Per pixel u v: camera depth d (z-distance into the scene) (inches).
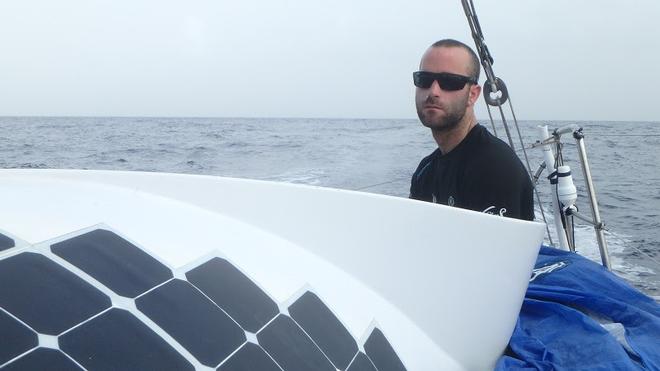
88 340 37.0
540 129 121.1
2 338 33.9
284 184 67.7
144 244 50.5
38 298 38.0
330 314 57.2
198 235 57.6
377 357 57.1
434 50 91.4
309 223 67.7
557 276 83.4
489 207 86.1
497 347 68.5
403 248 68.1
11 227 45.0
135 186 64.2
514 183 85.7
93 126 1712.6
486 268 67.1
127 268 45.9
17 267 40.1
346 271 67.7
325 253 67.7
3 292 37.2
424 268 67.8
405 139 860.6
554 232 236.2
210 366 41.2
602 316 75.9
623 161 701.9
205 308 46.3
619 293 79.3
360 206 68.4
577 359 65.5
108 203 56.9
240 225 64.4
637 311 74.0
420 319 67.2
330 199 68.2
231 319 46.9
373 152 649.0
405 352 61.7
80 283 41.4
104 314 39.8
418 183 101.8
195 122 2347.4
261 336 47.4
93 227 49.4
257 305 50.9
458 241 67.3
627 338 68.7
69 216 50.4
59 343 35.6
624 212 375.6
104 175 63.8
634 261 244.4
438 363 63.8
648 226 331.6
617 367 62.2
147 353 38.9
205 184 65.7
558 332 71.1
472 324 67.6
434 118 91.3
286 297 54.7
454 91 90.4
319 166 520.1
